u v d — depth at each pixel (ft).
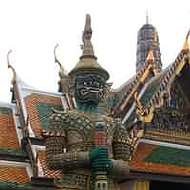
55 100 88.28
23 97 85.76
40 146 76.89
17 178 72.59
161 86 86.48
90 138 41.32
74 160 39.52
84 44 45.47
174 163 82.43
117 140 42.37
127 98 90.68
